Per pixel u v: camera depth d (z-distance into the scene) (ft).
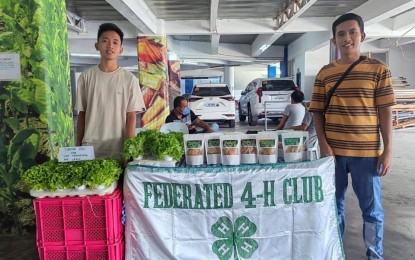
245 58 60.90
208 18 32.45
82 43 42.78
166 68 33.24
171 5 27.45
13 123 10.19
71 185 7.32
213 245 7.89
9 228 10.46
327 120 9.23
